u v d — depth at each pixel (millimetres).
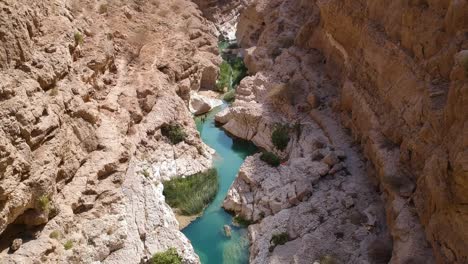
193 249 21953
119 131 25172
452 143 16016
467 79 15688
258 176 25891
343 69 30938
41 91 20328
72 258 18875
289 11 41156
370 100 25453
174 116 29438
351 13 29250
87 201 21109
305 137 28484
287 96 31578
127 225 21438
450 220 15750
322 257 20250
